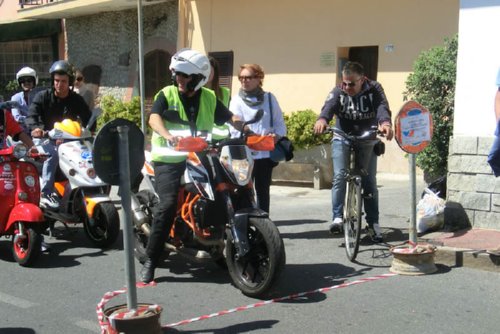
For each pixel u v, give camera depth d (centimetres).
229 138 553
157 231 550
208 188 523
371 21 1210
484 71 653
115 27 1730
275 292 536
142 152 428
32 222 632
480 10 648
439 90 879
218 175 521
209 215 529
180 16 1554
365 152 638
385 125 631
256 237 521
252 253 522
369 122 678
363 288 540
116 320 410
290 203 950
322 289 540
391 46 1186
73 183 699
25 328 470
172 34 1580
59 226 827
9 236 720
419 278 563
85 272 616
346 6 1243
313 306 500
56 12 1747
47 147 721
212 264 633
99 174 407
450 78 856
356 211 614
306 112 1081
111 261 656
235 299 524
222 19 1462
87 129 721
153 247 557
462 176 678
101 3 1580
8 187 638
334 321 468
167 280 582
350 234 628
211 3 1481
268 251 498
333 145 693
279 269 494
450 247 609
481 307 491
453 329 448
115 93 1745
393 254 587
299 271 597
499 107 555
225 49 1463
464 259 592
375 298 514
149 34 1638
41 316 495
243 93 679
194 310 500
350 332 447
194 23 1523
